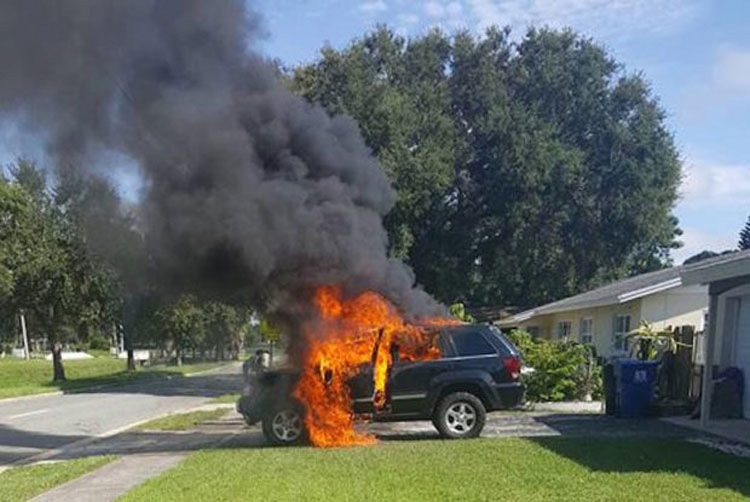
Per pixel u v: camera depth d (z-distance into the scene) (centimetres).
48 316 3912
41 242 3588
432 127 3359
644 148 3553
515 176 3450
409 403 1273
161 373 4753
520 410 1802
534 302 3838
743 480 882
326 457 1072
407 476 915
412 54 3625
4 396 2731
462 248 3684
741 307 1586
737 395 1544
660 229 3600
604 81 3616
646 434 1308
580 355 2009
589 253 3719
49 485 952
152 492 855
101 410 2267
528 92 3656
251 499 804
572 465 979
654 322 2050
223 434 1505
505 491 826
